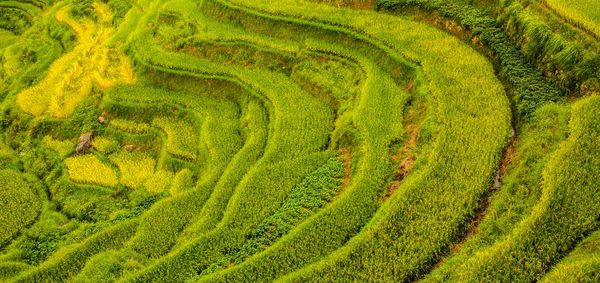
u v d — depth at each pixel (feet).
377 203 64.85
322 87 88.48
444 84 74.84
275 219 68.23
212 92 96.27
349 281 55.01
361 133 75.15
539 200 55.57
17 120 104.27
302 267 59.16
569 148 59.06
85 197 85.10
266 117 87.76
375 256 56.44
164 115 95.30
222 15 110.52
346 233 61.77
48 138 98.02
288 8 103.24
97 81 105.29
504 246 51.98
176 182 82.64
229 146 84.99
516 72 73.72
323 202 69.26
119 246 72.49
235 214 70.13
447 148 65.05
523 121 67.41
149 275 64.49
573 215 53.01
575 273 47.60
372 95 80.38
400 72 82.94
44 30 136.05
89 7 137.80
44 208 84.43
